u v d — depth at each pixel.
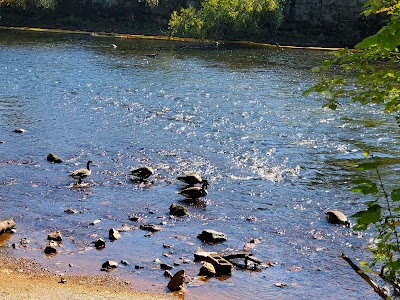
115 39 66.31
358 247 14.45
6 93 32.56
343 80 6.56
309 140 25.22
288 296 11.94
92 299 11.19
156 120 27.84
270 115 30.00
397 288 6.09
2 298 10.84
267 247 14.38
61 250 13.80
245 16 71.19
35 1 76.50
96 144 23.33
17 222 15.38
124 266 13.06
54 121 26.77
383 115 30.67
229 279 12.60
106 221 15.68
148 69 44.56
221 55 56.16
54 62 45.38
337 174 20.53
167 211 16.56
